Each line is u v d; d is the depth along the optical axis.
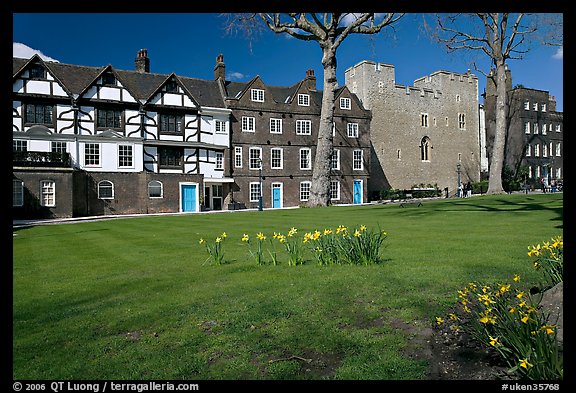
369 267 6.04
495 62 28.23
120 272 6.62
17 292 5.43
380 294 4.71
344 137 37.97
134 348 3.54
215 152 32.34
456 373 2.93
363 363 3.12
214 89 35.03
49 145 26.36
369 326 3.84
